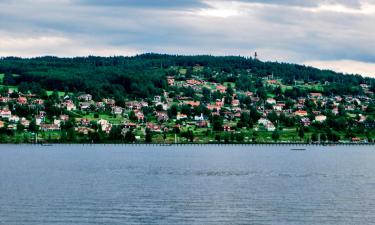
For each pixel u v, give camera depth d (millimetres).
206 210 131750
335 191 165250
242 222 119312
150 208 133750
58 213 126688
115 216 124000
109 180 194875
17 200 143875
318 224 117250
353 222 119125
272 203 141750
